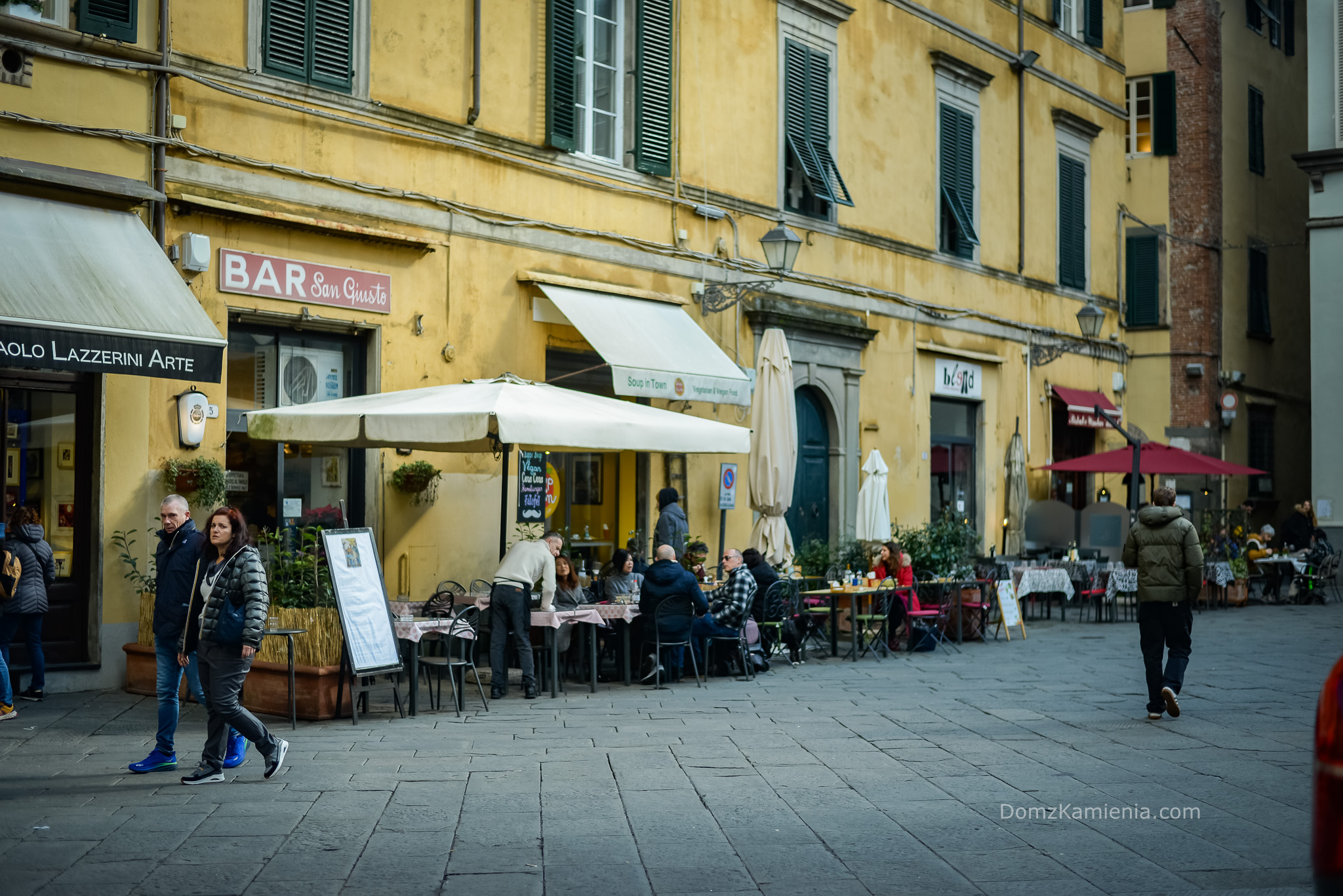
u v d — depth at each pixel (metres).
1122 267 27.97
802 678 12.87
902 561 15.48
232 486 12.36
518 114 14.81
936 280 21.69
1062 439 25.81
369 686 10.33
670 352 15.24
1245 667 13.48
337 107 12.96
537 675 12.45
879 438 20.27
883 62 20.55
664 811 6.96
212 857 5.98
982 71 22.61
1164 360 28.81
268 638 10.27
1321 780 3.60
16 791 7.34
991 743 9.07
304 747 8.84
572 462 15.62
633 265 16.16
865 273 20.06
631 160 16.38
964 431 22.72
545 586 11.55
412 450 13.59
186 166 11.74
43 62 10.91
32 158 10.80
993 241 23.23
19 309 9.76
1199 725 9.86
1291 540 24.62
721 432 12.55
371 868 5.82
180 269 11.60
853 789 7.55
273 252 12.38
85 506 11.30
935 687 12.14
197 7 11.90
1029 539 23.25
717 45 17.50
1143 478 28.14
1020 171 23.92
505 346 14.57
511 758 8.44
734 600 12.95
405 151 13.61
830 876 5.79
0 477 10.88
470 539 14.19
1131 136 29.47
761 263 18.11
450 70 14.05
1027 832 6.59
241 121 12.19
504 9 14.66
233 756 8.07
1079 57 26.02
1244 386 30.08
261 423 11.36
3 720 9.70
